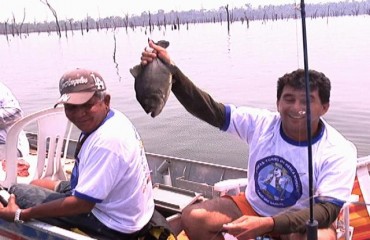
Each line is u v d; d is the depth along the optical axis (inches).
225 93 285.1
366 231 65.3
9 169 71.1
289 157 52.5
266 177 54.5
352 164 51.0
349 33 912.3
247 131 57.7
